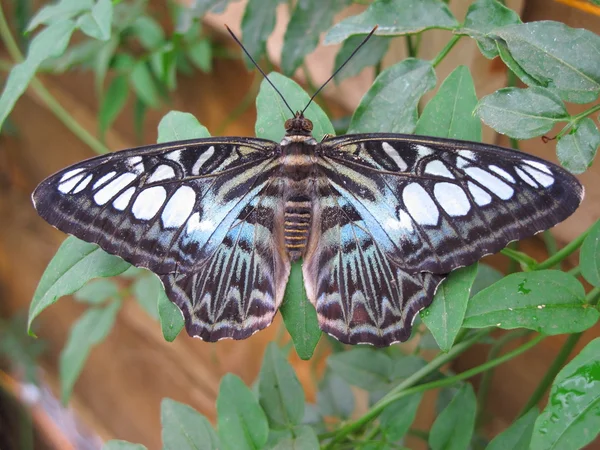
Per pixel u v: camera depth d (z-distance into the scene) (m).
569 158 0.18
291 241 0.20
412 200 0.19
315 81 0.26
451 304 0.18
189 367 0.36
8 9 0.36
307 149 0.20
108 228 0.19
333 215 0.20
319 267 0.20
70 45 0.35
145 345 0.38
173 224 0.20
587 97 0.18
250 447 0.20
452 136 0.19
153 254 0.20
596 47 0.18
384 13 0.20
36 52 0.20
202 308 0.20
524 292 0.18
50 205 0.19
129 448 0.20
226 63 0.30
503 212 0.18
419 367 0.23
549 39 0.18
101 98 0.32
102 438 0.43
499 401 0.26
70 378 0.28
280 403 0.21
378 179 0.20
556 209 0.18
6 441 0.50
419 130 0.19
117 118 0.36
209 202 0.20
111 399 0.42
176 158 0.20
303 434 0.20
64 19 0.20
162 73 0.28
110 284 0.28
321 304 0.20
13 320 0.46
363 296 0.20
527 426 0.19
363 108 0.20
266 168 0.21
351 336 0.19
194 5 0.24
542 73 0.18
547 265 0.20
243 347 0.33
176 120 0.20
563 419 0.16
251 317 0.20
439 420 0.20
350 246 0.20
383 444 0.21
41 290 0.19
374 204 0.20
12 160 0.46
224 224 0.20
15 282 0.48
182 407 0.20
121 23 0.29
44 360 0.47
